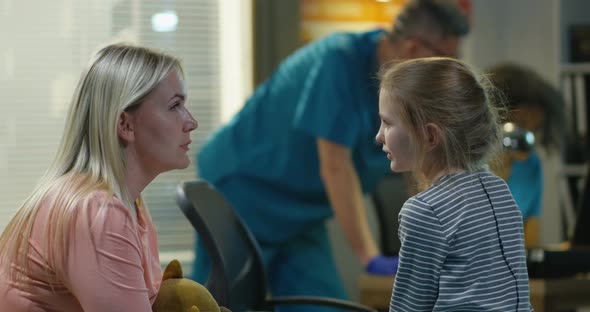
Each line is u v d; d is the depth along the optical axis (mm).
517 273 2275
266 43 5918
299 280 4715
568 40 6156
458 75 2305
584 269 3941
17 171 5996
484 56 6395
